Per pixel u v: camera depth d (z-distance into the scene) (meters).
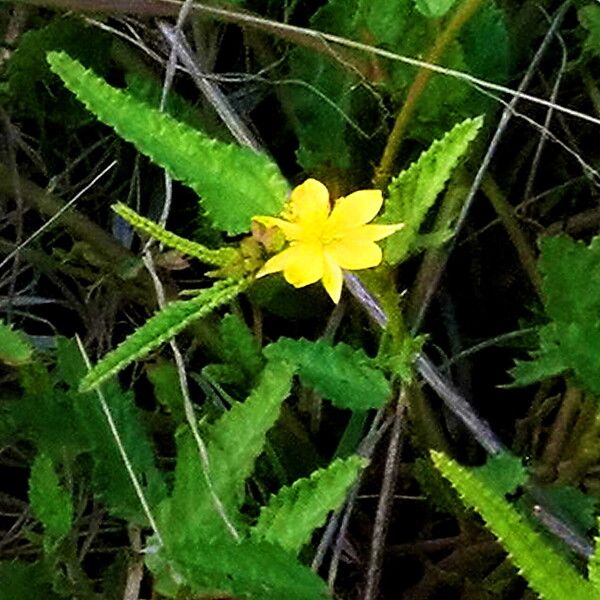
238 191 0.30
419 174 0.31
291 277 0.30
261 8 0.43
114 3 0.40
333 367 0.35
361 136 0.41
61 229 0.42
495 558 0.38
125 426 0.36
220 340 0.40
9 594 0.34
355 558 0.38
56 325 0.43
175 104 0.41
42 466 0.34
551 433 0.39
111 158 0.43
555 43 0.43
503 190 0.43
